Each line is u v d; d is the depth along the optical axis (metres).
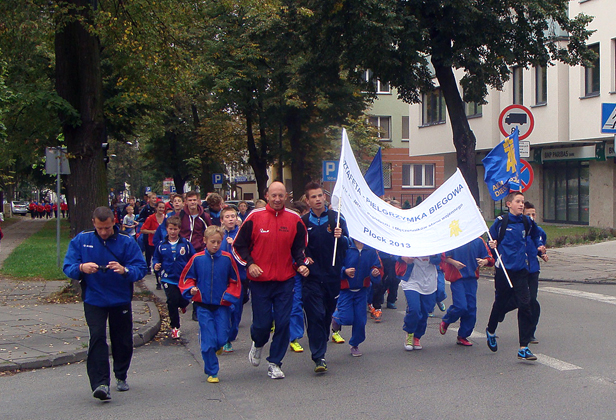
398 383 6.28
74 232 11.80
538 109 26.23
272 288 6.48
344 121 29.34
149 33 12.74
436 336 8.59
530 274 7.42
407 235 7.53
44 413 5.54
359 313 7.36
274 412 5.43
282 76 27.38
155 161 44.56
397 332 8.92
